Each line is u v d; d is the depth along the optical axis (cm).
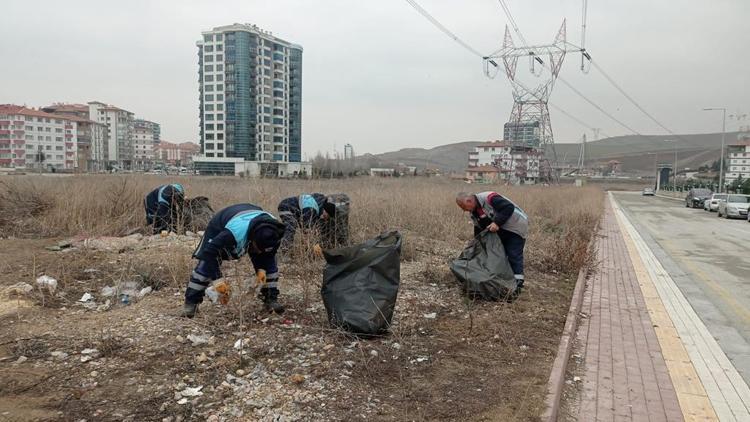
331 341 479
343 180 2423
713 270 1092
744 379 477
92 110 12125
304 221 795
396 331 518
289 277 693
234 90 8881
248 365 422
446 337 530
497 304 661
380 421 350
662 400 423
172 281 647
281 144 9838
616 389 441
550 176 6372
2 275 642
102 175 1538
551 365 471
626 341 570
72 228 986
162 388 374
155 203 1028
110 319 504
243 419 341
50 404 346
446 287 736
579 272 911
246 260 742
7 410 334
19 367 396
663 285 901
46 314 512
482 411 371
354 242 918
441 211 1455
